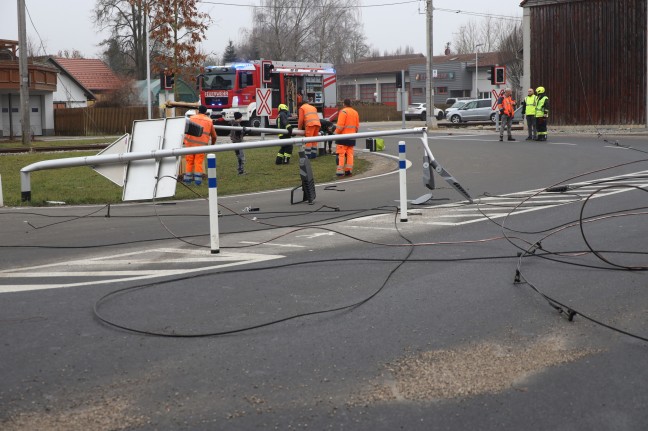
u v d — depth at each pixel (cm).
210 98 3722
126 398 435
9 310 622
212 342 532
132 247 912
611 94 3266
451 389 443
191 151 1228
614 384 447
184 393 441
